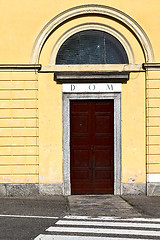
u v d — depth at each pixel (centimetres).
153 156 1144
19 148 1147
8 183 1144
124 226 782
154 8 1152
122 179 1152
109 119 1170
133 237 700
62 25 1159
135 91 1154
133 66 1151
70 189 1155
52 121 1155
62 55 1168
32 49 1152
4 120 1149
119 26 1159
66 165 1155
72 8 1146
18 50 1152
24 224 796
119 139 1155
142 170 1151
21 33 1152
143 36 1149
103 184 1168
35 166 1147
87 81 1155
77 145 1170
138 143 1152
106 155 1172
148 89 1145
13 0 1154
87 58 1167
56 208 966
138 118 1154
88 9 1147
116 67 1152
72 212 917
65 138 1156
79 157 1172
